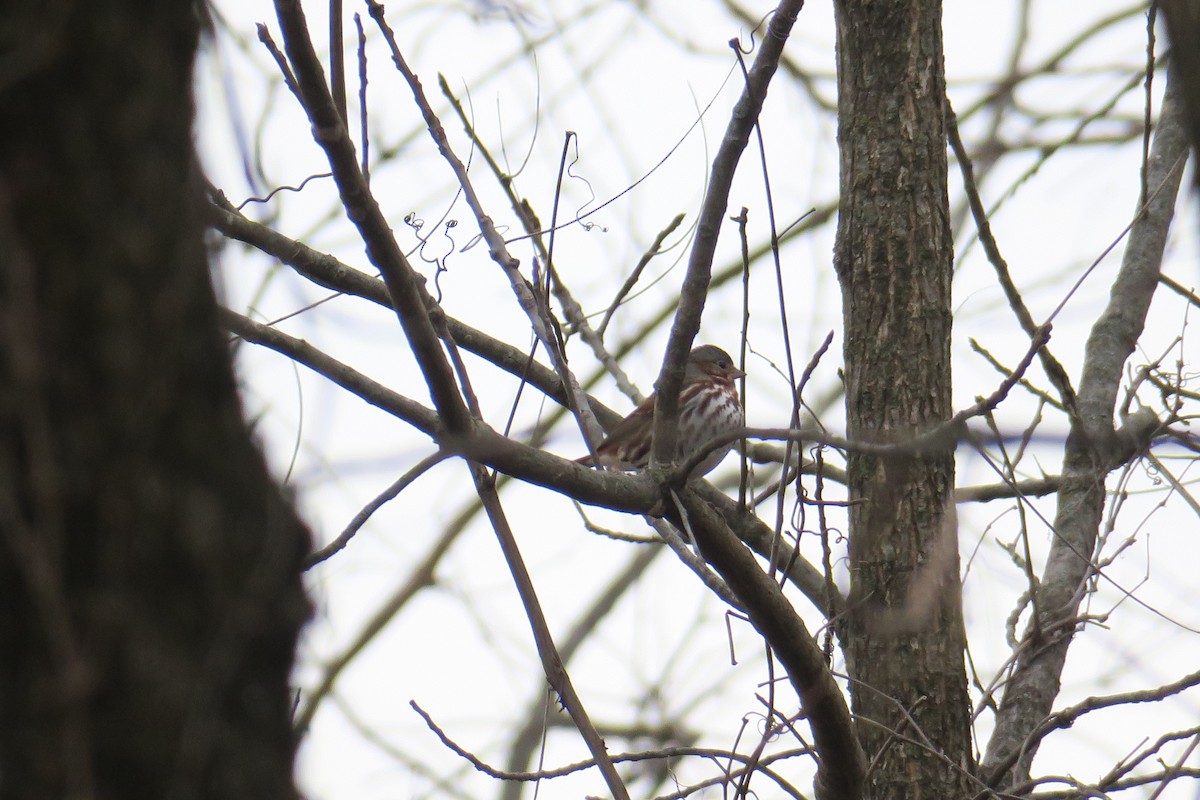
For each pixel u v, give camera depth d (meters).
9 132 4.30
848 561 9.15
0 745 4.00
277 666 4.42
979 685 8.84
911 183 9.72
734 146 7.72
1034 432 6.50
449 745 8.23
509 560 8.09
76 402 4.18
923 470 9.20
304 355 8.60
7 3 4.36
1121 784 8.05
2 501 4.07
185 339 4.39
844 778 7.83
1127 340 10.85
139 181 4.39
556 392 10.86
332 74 6.88
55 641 4.03
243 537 4.38
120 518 4.15
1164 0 5.13
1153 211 11.43
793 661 7.55
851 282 9.73
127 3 4.48
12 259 4.20
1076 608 9.32
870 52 9.98
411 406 8.64
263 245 9.11
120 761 4.05
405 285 6.82
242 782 4.20
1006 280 9.79
